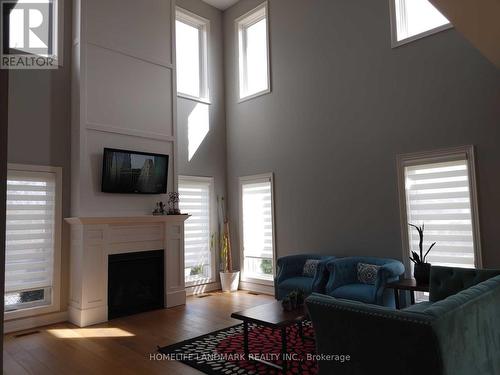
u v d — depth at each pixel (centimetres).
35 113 483
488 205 403
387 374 202
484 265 401
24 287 464
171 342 398
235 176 688
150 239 546
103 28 524
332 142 548
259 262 649
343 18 543
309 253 569
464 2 247
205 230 663
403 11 488
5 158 101
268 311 354
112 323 474
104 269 489
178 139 631
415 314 191
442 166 439
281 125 618
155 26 588
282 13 626
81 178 488
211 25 708
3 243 101
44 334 435
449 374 188
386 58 493
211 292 646
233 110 699
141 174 539
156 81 582
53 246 487
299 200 587
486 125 407
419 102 460
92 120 504
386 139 489
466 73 424
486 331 231
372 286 438
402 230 465
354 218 518
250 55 696
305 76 587
